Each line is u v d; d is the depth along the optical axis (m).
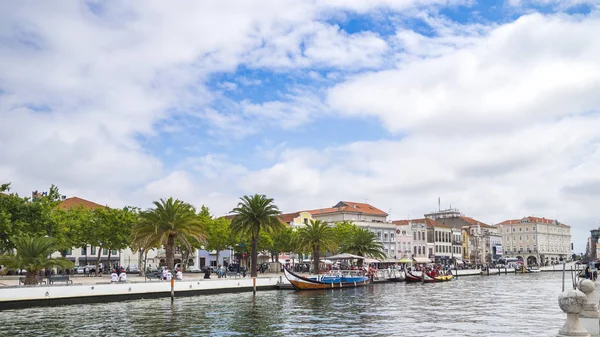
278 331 33.22
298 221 136.00
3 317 39.84
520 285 87.88
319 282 73.44
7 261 48.91
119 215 82.44
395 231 144.50
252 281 68.75
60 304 48.50
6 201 58.38
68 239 71.56
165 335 31.70
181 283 58.97
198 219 70.81
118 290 53.38
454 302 53.72
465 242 183.50
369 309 46.31
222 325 35.78
